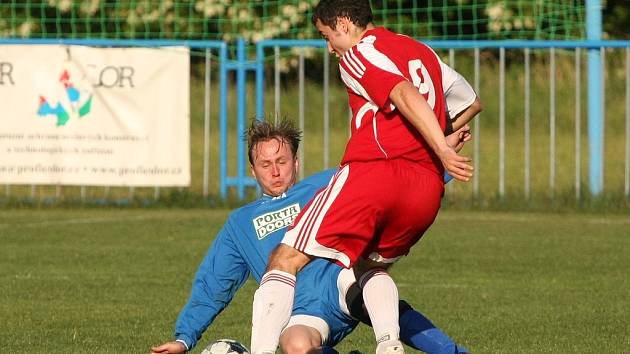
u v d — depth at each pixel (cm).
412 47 1429
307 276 1508
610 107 5656
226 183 3797
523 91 5778
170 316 2072
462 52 5772
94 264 2664
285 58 5588
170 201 3800
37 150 3628
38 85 3609
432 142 1320
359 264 1465
